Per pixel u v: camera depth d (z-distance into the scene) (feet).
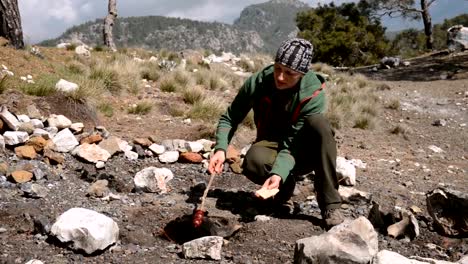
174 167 15.67
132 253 9.21
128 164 15.43
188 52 49.06
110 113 21.93
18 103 18.40
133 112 23.06
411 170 19.30
